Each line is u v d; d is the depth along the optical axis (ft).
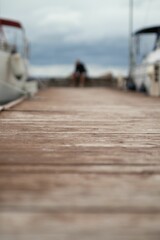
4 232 4.83
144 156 9.46
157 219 5.25
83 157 9.25
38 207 5.68
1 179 7.19
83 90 64.69
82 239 4.65
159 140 12.02
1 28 38.32
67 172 7.79
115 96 44.14
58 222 5.13
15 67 34.88
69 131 13.97
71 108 25.57
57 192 6.41
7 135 12.78
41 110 23.52
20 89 37.04
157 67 44.68
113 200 6.05
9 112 21.85
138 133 13.57
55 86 87.20
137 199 6.11
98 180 7.21
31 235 4.75
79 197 6.17
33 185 6.81
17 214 5.40
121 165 8.46
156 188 6.73
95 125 15.96
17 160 8.80
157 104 30.42
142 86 53.11
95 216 5.35
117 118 19.11
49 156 9.30
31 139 11.96
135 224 5.08
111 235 4.75
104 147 10.68
